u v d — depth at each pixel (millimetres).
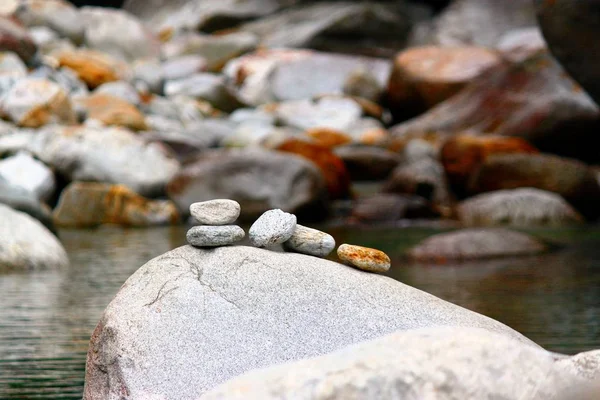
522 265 9953
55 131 16281
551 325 6605
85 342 6160
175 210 15133
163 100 23938
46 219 11867
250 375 2723
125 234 13258
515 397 2676
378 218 15227
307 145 17328
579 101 19828
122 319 4230
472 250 10602
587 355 2955
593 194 16016
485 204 15227
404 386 2617
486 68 24062
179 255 4516
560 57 12234
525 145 17469
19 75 20516
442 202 16578
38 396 4926
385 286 4457
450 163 17094
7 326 6688
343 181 17141
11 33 22844
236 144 20859
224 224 4578
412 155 19344
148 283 4383
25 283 8648
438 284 8555
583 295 7883
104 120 20125
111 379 4141
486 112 21391
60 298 7820
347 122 24078
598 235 12969
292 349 4156
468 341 2748
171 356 4125
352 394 2598
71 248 11445
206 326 4207
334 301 4312
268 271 4387
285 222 4559
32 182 15078
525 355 2744
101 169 15578
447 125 21688
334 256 9492
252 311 4262
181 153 19172
